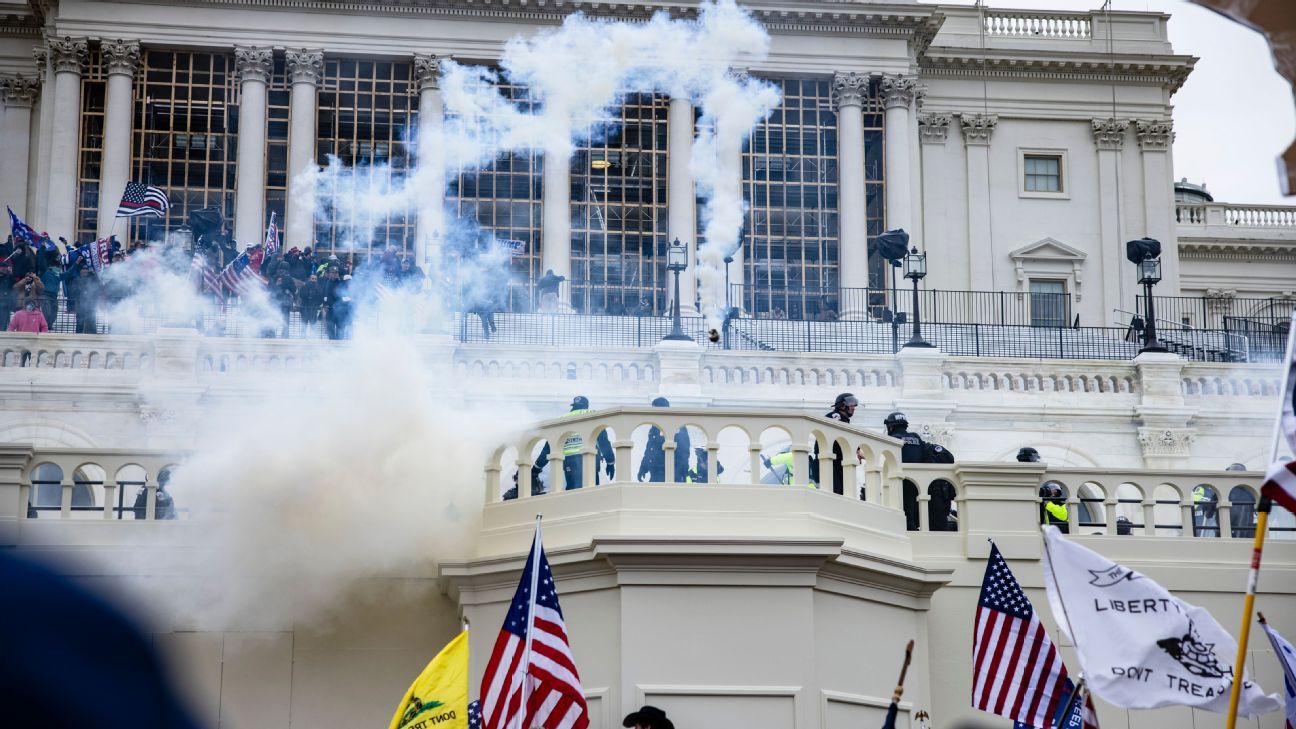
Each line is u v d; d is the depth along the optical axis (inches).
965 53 2319.1
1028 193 2326.5
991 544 579.2
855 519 612.1
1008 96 2341.3
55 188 2063.2
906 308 2217.0
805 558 572.4
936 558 655.8
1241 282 2701.8
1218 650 476.7
